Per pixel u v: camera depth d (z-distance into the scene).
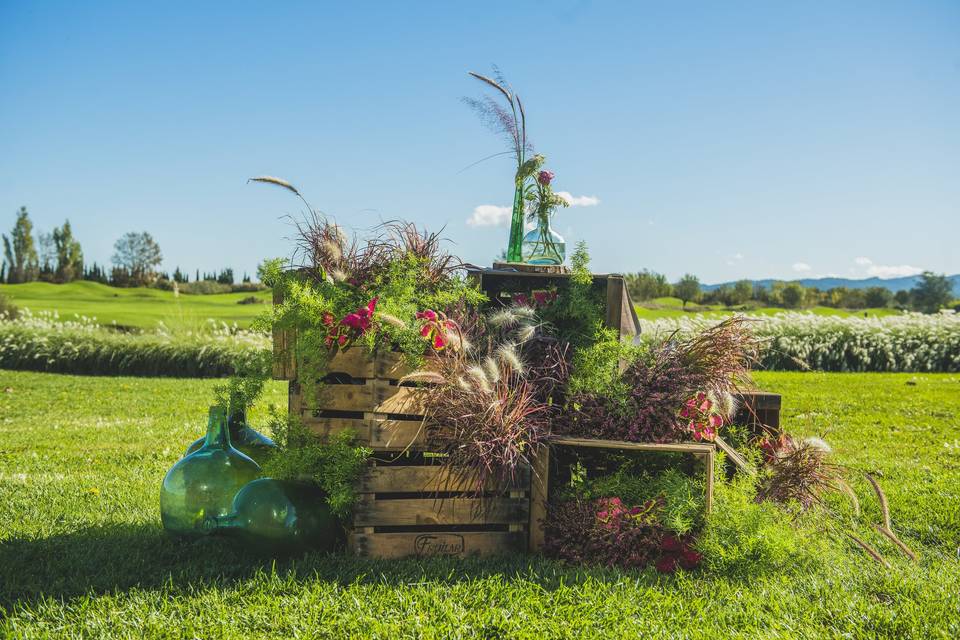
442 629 2.62
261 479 3.39
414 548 3.35
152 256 79.12
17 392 10.65
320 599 2.84
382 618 2.70
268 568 3.17
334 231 3.79
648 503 3.39
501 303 4.16
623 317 4.52
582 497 3.44
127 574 3.11
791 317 17.12
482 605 2.83
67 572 3.15
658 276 54.16
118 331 16.62
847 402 9.23
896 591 3.04
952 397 9.72
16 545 3.46
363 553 3.32
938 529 4.00
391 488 3.34
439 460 3.56
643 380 3.58
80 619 2.67
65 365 14.96
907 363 15.52
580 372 3.63
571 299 3.90
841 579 3.14
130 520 3.96
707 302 56.72
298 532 3.25
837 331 16.12
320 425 3.51
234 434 3.95
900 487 4.83
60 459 5.64
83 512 4.09
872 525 3.70
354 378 3.54
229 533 3.26
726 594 2.98
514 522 3.43
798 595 2.97
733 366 3.65
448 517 3.38
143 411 8.70
